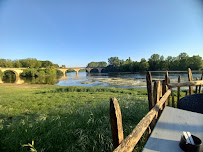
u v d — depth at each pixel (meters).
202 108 2.70
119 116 1.15
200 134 1.46
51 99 7.46
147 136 2.20
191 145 1.10
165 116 2.00
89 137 2.43
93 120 2.79
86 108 4.05
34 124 2.62
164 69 64.00
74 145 2.20
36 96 8.62
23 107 5.54
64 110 4.27
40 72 66.06
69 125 2.72
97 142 2.31
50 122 2.82
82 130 2.53
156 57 71.62
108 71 107.94
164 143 1.30
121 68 89.50
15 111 4.83
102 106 3.89
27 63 85.12
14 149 2.00
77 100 6.82
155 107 2.08
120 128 1.16
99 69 105.56
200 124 1.71
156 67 67.12
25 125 2.55
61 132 2.43
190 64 53.00
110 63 125.06
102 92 10.87
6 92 11.05
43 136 2.31
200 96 2.83
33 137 2.23
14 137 2.18
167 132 1.52
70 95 8.92
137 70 75.25
